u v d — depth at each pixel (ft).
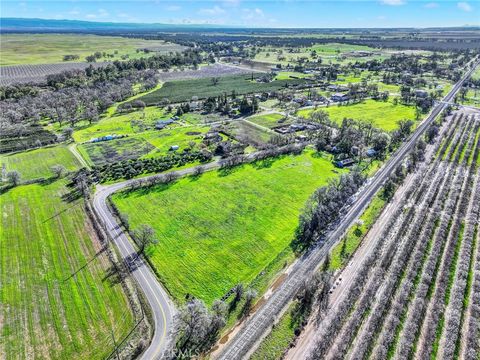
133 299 228.84
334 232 295.48
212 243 284.00
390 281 237.25
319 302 224.74
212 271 254.27
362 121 588.91
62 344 198.80
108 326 210.38
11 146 490.49
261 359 190.08
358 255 266.98
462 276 242.99
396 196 349.61
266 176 397.39
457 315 211.82
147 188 371.97
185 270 255.09
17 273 252.42
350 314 214.90
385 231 291.99
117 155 462.60
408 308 219.20
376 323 207.62
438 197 343.46
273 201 345.31
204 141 503.61
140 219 317.42
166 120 606.55
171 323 211.82
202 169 409.49
